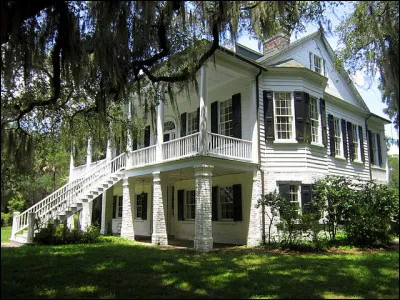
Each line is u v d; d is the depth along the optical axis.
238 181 14.41
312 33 17.44
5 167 8.95
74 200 15.12
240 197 14.19
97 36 7.23
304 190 13.96
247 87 14.63
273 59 15.30
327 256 9.96
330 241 12.68
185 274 7.33
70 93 9.67
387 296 5.72
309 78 15.20
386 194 12.52
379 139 22.34
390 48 6.23
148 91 10.90
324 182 13.38
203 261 9.03
